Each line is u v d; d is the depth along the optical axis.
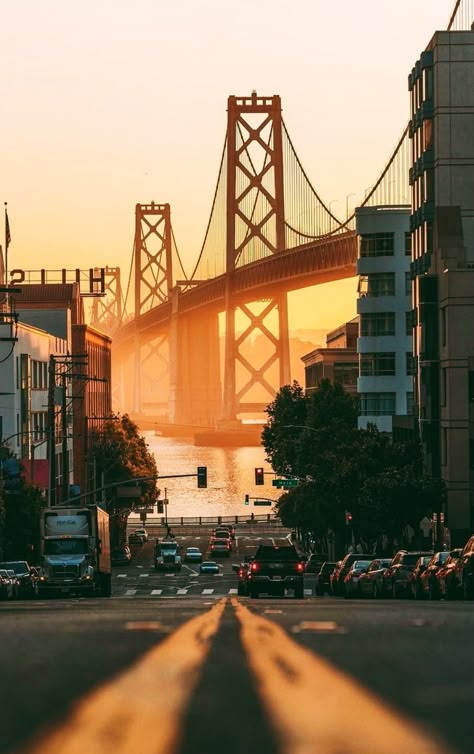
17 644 25.38
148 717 15.11
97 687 17.94
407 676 19.06
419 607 47.53
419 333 156.12
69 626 31.56
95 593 106.44
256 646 25.12
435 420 150.50
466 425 143.50
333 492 152.25
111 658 22.44
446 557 72.31
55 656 22.70
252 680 18.84
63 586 102.81
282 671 20.08
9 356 187.75
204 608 49.25
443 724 14.30
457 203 161.88
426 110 165.38
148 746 13.15
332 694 16.95
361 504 141.12
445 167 162.12
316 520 179.12
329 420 187.75
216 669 20.58
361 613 40.00
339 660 21.78
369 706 15.73
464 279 144.25
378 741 13.25
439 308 150.75
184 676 19.52
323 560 187.00
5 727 14.29
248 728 14.26
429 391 151.12
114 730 14.16
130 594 151.00
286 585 92.25
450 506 143.62
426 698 16.41
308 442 181.25
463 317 144.25
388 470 141.38
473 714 15.02
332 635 27.84
